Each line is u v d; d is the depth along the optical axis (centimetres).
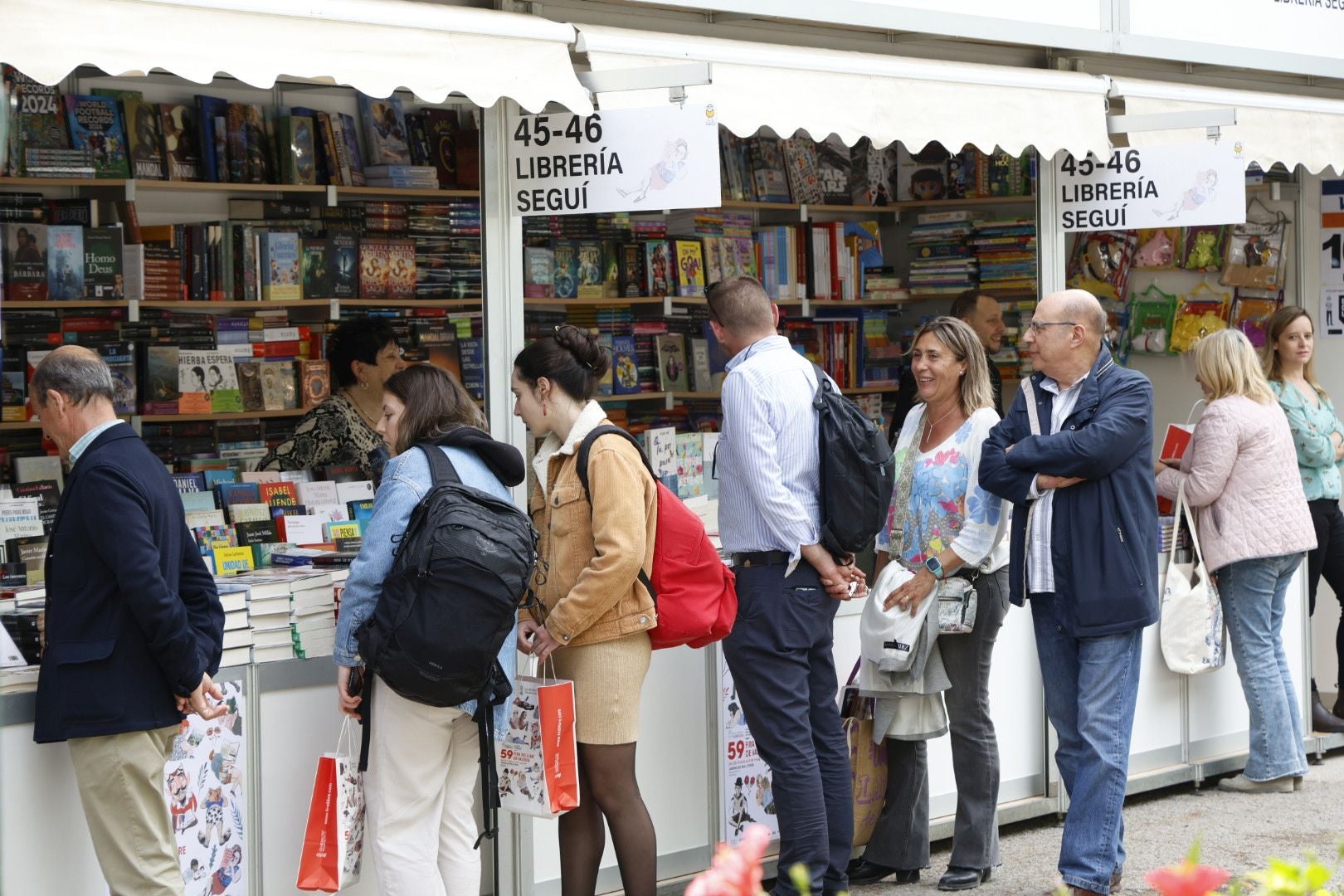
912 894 714
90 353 511
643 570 579
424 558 510
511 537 521
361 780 565
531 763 564
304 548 687
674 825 701
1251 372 851
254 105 872
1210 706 903
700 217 994
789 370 634
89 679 494
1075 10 813
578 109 591
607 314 953
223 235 857
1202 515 866
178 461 849
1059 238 840
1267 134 857
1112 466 648
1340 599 976
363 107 897
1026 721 827
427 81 555
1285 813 844
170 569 505
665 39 638
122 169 830
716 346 998
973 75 731
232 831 575
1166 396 1050
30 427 808
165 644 493
